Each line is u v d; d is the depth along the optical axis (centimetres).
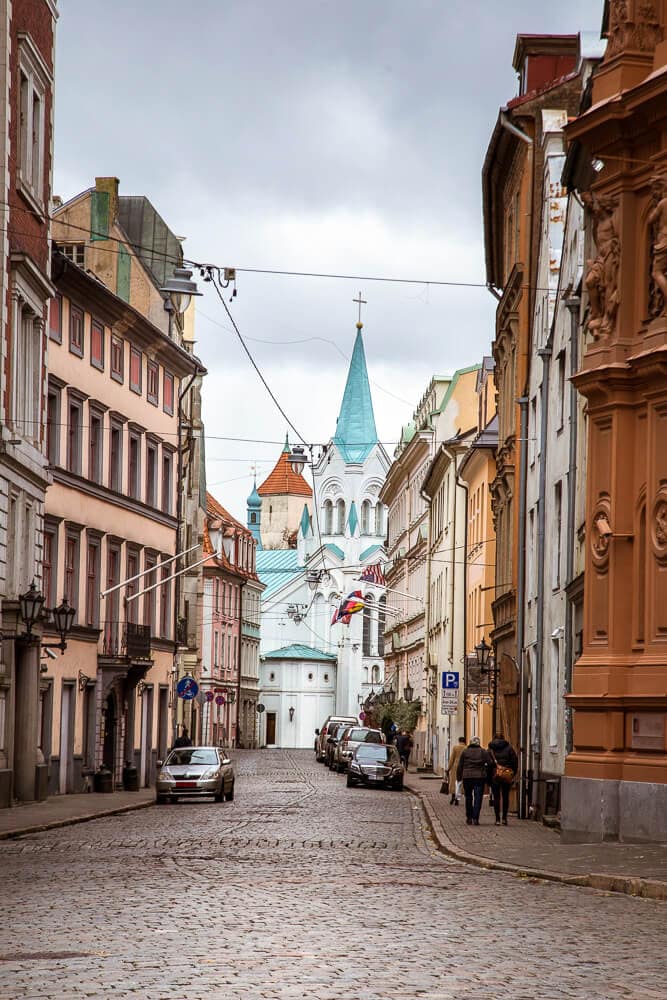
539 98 3847
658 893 1641
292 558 16662
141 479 5644
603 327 2452
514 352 4331
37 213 3991
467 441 6550
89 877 1841
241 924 1343
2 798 3647
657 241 2344
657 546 2320
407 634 9450
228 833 2830
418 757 8106
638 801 2311
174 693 6206
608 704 2380
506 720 4294
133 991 980
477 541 5769
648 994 988
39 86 4025
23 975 1048
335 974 1059
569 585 3078
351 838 2722
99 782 4903
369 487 15812
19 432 3900
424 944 1224
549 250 3703
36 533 4056
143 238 6738
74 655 4800
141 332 5500
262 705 13962
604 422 2445
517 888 1748
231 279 3027
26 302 3900
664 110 2306
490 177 4503
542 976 1061
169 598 6075
